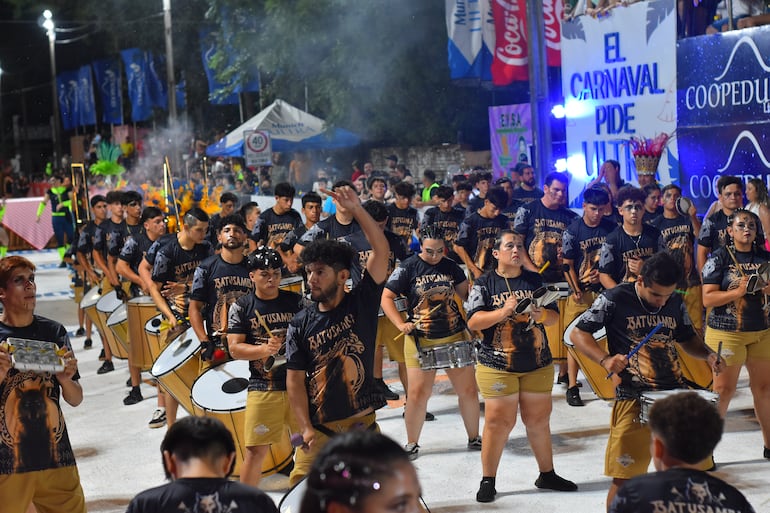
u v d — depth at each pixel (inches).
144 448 347.9
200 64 1638.8
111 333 443.2
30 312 213.5
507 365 264.5
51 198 965.8
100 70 1615.4
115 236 437.7
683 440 136.2
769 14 463.5
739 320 288.4
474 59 716.7
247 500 143.3
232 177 1194.0
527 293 262.2
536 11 577.6
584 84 558.3
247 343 255.4
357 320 213.2
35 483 208.5
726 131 463.8
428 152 1123.9
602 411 358.0
